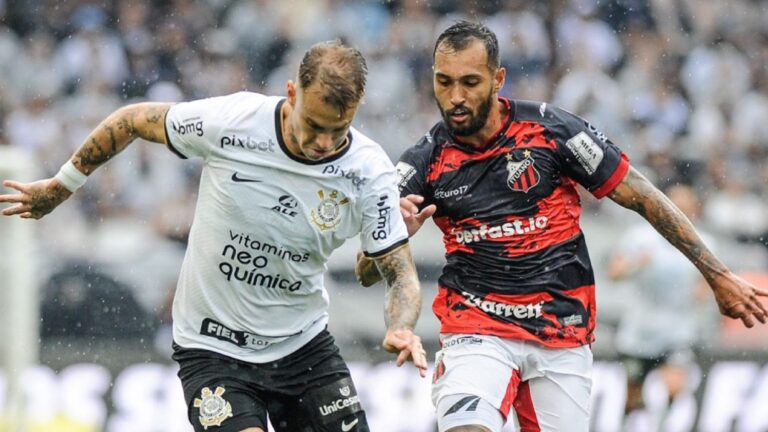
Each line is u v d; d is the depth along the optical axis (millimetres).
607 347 38156
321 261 18281
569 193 19781
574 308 19734
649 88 57719
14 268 33469
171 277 39531
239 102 17734
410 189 19531
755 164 55062
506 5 57625
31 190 18562
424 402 35750
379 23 56750
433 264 40875
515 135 19391
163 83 53719
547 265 19531
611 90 56781
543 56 57281
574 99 55812
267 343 18453
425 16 57250
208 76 54469
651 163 52562
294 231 17734
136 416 34594
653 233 37375
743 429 37406
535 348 19734
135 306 38781
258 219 17641
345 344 37625
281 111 17484
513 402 20062
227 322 18250
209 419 18000
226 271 17938
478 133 19281
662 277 37000
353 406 18984
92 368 34688
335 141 16703
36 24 54156
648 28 59812
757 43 62250
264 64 55469
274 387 18594
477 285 19750
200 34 55219
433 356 36719
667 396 37219
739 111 58812
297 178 17547
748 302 19625
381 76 54219
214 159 17688
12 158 33656
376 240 18047
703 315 37750
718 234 47312
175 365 35125
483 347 19562
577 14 58312
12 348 33281
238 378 18312
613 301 41844
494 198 19438
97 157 18266
